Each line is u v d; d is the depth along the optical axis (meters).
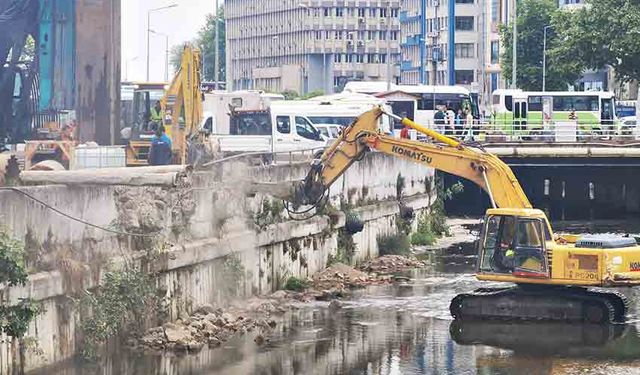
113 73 41.38
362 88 88.56
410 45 159.25
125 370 25.28
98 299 25.28
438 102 84.62
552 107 85.62
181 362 26.48
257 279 33.69
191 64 47.59
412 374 26.47
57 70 40.91
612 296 32.56
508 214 32.53
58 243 24.27
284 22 170.62
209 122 57.47
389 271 41.44
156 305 27.70
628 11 88.38
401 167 48.88
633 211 65.69
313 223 37.62
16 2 40.12
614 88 121.75
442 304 34.72
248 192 33.16
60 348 24.12
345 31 167.38
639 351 28.92
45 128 40.78
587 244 31.95
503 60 111.88
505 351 28.84
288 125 56.47
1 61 40.59
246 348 28.27
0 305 21.75
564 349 29.08
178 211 29.30
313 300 34.88
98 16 40.88
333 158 35.91
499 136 69.12
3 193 22.47
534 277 32.12
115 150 39.41
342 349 28.62
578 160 63.84
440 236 53.31
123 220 26.70
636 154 63.22
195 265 29.81
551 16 103.56
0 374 22.06
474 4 141.50
